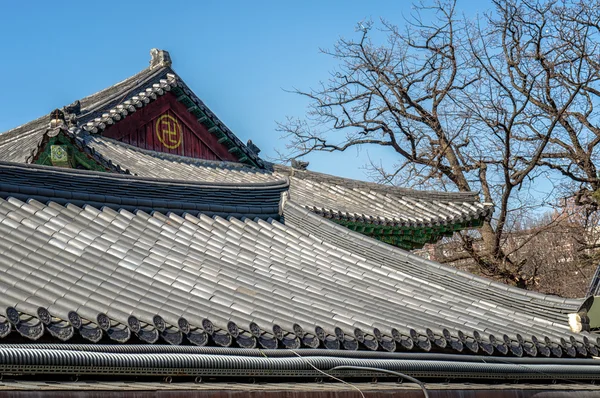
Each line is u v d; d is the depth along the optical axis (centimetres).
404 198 1734
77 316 650
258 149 2141
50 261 842
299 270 1048
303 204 1542
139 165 1759
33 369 577
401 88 2798
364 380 793
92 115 1831
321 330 784
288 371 720
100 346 636
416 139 2875
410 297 1041
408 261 1118
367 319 871
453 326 923
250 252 1061
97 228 974
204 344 712
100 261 891
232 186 1193
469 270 2880
